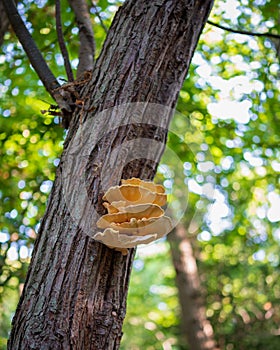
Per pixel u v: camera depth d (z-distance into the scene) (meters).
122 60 2.18
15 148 5.18
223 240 7.88
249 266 8.93
